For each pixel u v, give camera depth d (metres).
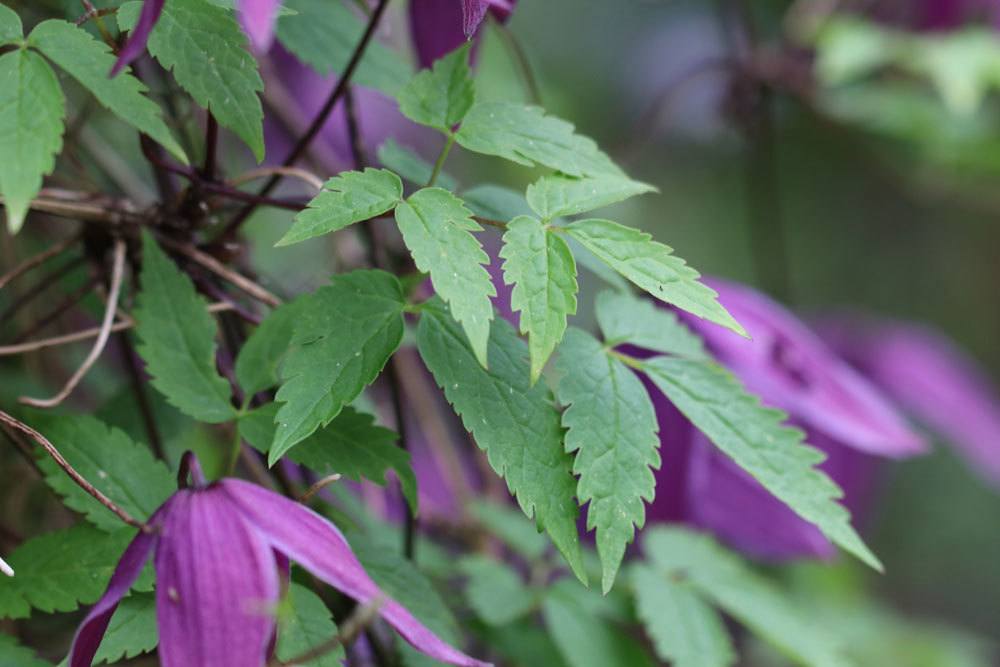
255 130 0.51
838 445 0.70
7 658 0.52
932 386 0.83
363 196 0.50
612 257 0.51
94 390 0.69
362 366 0.51
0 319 0.60
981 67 0.83
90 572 0.52
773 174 0.96
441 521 0.68
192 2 0.51
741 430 0.53
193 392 0.54
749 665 0.82
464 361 0.52
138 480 0.53
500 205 0.55
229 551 0.49
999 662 1.35
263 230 0.77
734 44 0.94
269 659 0.50
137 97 0.50
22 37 0.50
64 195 0.58
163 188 0.60
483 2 0.49
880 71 0.99
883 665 0.88
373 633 0.58
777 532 0.66
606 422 0.52
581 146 0.53
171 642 0.49
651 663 0.60
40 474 0.55
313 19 0.58
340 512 0.58
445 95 0.53
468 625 0.61
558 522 0.51
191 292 0.54
